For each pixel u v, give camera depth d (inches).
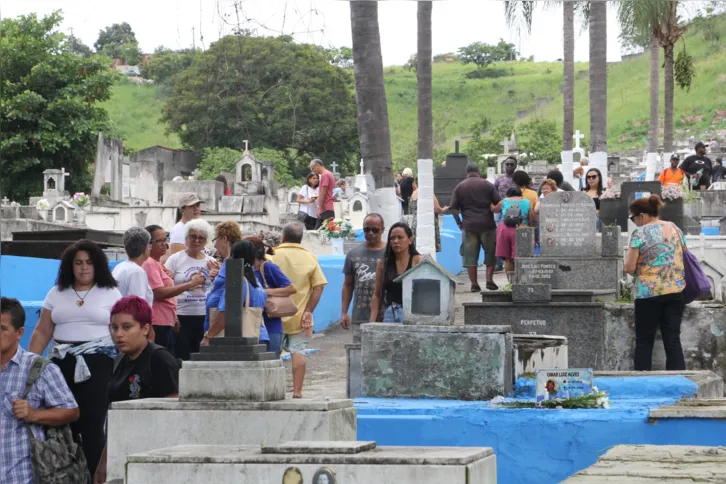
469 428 335.6
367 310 445.7
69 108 2177.7
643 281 450.0
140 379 295.7
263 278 390.3
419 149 795.4
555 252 577.6
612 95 3737.7
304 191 994.7
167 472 213.5
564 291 489.7
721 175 1475.1
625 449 275.9
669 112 1498.5
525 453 331.9
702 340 487.2
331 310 737.0
